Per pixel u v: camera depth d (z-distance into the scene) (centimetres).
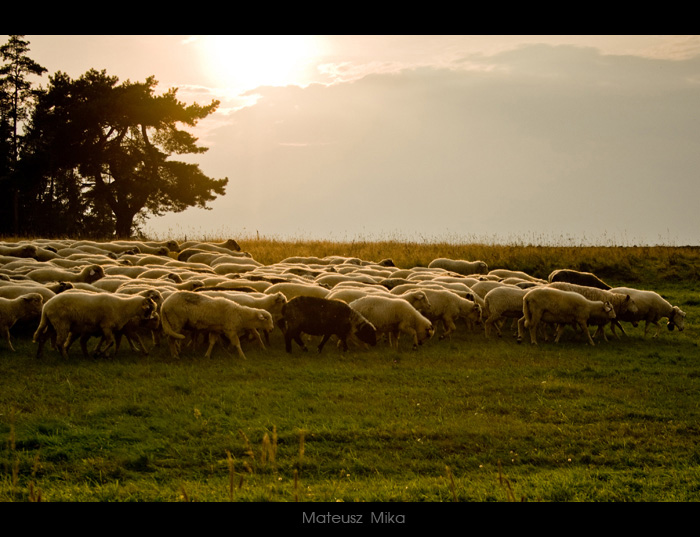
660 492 983
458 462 1110
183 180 6016
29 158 5638
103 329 1658
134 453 1100
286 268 2680
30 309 1764
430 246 4059
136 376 1519
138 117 5641
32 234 6191
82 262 2580
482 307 2159
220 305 1706
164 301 1703
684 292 3009
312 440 1183
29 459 1052
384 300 1888
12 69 6556
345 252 3862
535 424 1279
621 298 2123
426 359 1772
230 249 3722
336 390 1461
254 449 1131
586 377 1620
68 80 5844
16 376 1483
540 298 1973
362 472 1069
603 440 1213
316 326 1800
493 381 1559
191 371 1576
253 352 1802
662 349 1966
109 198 6019
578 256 3547
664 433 1252
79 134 5659
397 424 1254
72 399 1351
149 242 3625
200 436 1187
